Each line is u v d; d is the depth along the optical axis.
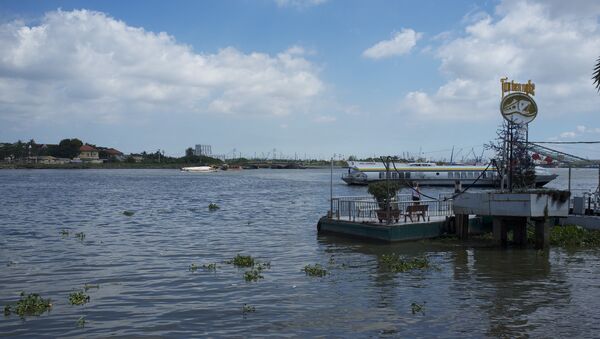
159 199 58.22
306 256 21.25
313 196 65.56
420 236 24.80
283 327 12.12
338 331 11.79
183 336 11.62
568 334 11.53
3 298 14.89
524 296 14.64
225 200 57.47
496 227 23.33
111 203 51.62
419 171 92.38
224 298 14.68
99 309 13.68
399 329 11.89
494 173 82.25
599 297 14.52
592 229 25.47
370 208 27.20
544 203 21.73
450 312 13.15
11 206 46.94
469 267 18.67
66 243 24.94
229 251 22.72
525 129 34.72
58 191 72.75
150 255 21.69
